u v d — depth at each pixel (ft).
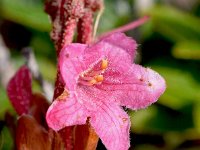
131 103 0.44
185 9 1.18
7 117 0.52
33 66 0.61
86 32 0.46
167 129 0.94
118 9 1.02
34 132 0.45
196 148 0.96
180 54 0.97
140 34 0.99
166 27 1.03
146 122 0.94
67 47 0.39
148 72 0.44
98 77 0.43
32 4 0.99
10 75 0.85
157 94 0.44
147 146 0.96
